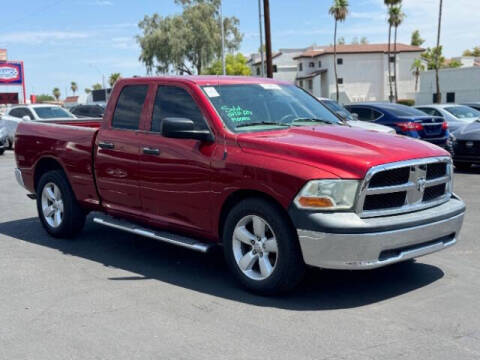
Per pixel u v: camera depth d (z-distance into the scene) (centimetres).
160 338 423
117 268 609
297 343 411
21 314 477
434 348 399
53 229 739
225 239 530
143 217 616
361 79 7462
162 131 539
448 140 1339
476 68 4934
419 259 623
